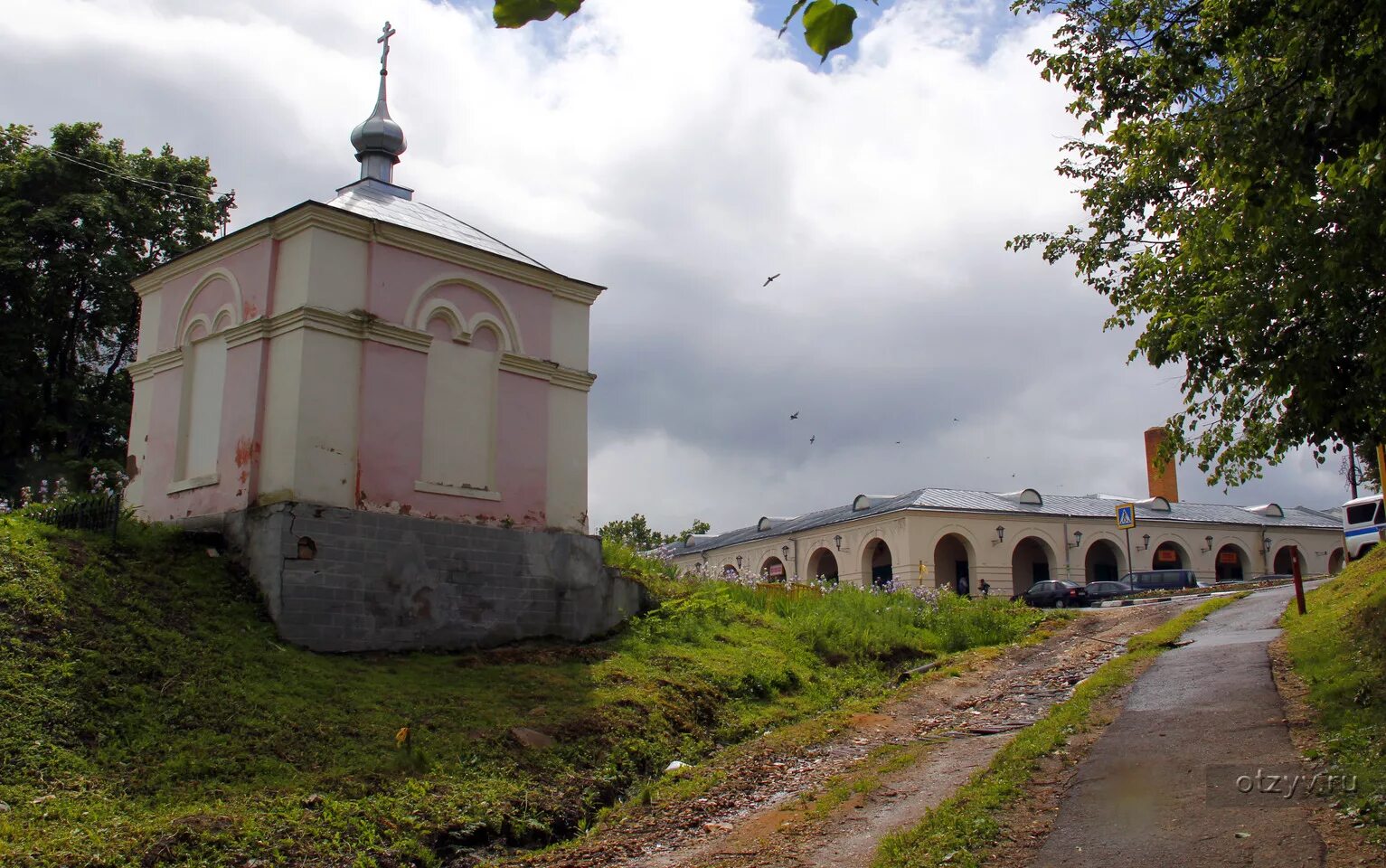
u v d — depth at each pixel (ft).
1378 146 25.88
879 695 55.21
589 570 56.80
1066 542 165.89
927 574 138.72
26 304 83.20
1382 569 59.41
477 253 54.19
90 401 87.35
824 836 30.09
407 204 59.06
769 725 49.26
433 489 50.75
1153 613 77.61
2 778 28.30
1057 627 75.46
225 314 51.93
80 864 24.97
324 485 46.80
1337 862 21.53
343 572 46.16
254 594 45.01
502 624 52.08
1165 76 32.94
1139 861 23.12
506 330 55.57
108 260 84.12
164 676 35.94
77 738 31.27
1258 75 30.14
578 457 58.08
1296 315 31.58
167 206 91.91
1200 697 38.09
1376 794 24.68
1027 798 28.55
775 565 190.29
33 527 42.16
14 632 34.53
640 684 47.78
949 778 34.71
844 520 168.66
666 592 64.34
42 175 84.02
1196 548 177.58
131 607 39.70
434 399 51.90
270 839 28.22
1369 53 25.86
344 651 45.47
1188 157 32.19
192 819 27.99
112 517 44.65
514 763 37.11
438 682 43.27
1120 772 29.63
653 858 30.50
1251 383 34.58
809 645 62.90
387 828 30.53
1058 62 40.83
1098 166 51.70
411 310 51.49
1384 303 28.30
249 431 48.06
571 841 33.30
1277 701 35.81
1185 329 34.47
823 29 9.28
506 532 53.16
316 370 47.44
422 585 49.03
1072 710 38.75
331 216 49.01
